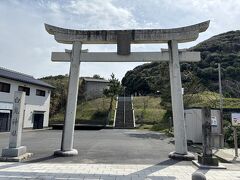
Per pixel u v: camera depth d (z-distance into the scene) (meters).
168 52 10.86
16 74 28.50
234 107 24.45
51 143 15.04
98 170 7.87
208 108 8.97
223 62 53.25
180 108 10.34
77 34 11.01
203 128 8.90
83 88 46.53
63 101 41.38
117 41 10.83
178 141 10.17
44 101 31.73
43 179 6.76
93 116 35.31
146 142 16.12
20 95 9.94
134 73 69.88
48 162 9.02
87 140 17.06
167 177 7.14
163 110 36.16
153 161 9.56
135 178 6.98
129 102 42.44
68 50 11.06
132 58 10.85
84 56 10.96
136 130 27.70
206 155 8.66
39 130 27.84
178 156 9.88
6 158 9.08
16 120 9.75
